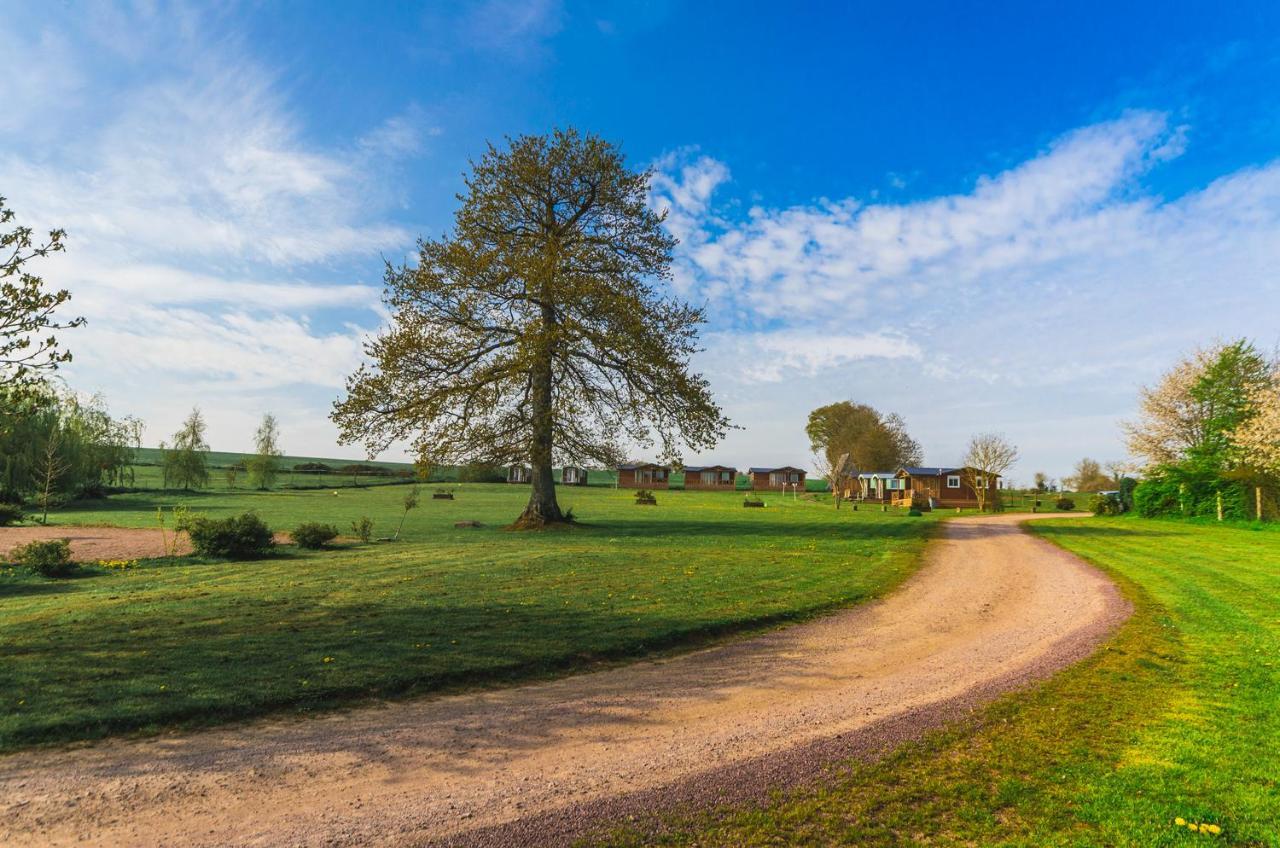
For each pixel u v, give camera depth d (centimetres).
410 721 752
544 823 525
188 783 589
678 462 3175
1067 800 570
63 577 1689
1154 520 4372
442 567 1814
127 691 788
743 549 2319
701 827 523
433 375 2872
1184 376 4972
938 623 1306
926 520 4200
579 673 952
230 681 830
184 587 1502
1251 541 2856
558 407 2873
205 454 6531
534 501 3095
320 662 917
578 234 3066
